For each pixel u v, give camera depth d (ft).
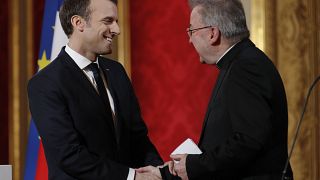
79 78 26.37
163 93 41.68
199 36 25.16
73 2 26.53
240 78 23.50
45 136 25.59
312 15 38.99
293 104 39.04
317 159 38.70
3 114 45.68
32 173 38.37
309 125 38.73
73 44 26.81
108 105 26.68
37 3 44.80
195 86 41.16
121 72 28.53
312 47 38.96
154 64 41.86
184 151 25.05
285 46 39.17
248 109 23.13
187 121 41.24
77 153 25.27
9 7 45.34
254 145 22.94
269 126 23.06
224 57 24.93
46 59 39.42
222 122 24.14
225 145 23.47
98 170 25.43
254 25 39.11
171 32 41.65
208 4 25.05
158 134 41.73
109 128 26.43
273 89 23.62
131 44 42.14
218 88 24.77
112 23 26.58
